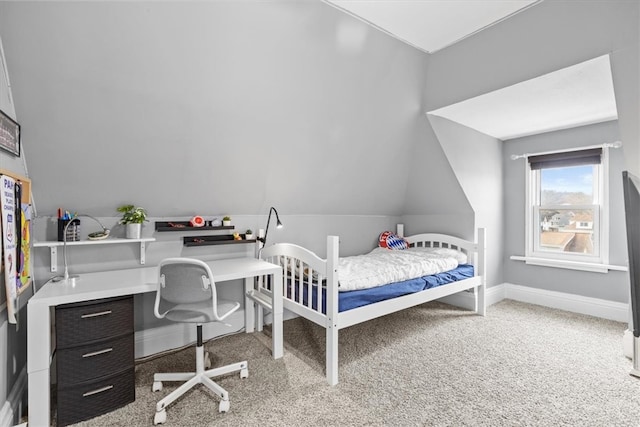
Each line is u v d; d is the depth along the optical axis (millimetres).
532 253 3875
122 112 1965
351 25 2209
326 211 3594
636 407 1790
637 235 2107
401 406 1792
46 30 1564
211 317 1809
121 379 1791
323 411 1744
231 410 1747
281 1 1884
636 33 1806
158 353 2514
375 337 2785
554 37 2107
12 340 1702
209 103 2160
